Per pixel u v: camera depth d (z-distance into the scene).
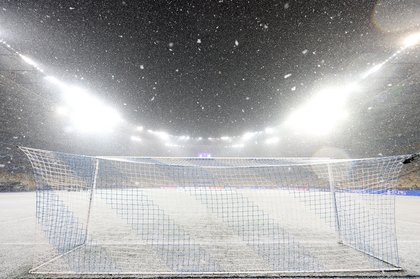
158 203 8.68
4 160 17.41
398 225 4.75
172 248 3.20
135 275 2.32
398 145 18.34
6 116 18.88
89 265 2.56
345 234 3.81
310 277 2.29
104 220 5.38
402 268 2.47
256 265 2.58
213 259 2.76
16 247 3.27
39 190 2.97
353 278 2.27
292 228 4.60
